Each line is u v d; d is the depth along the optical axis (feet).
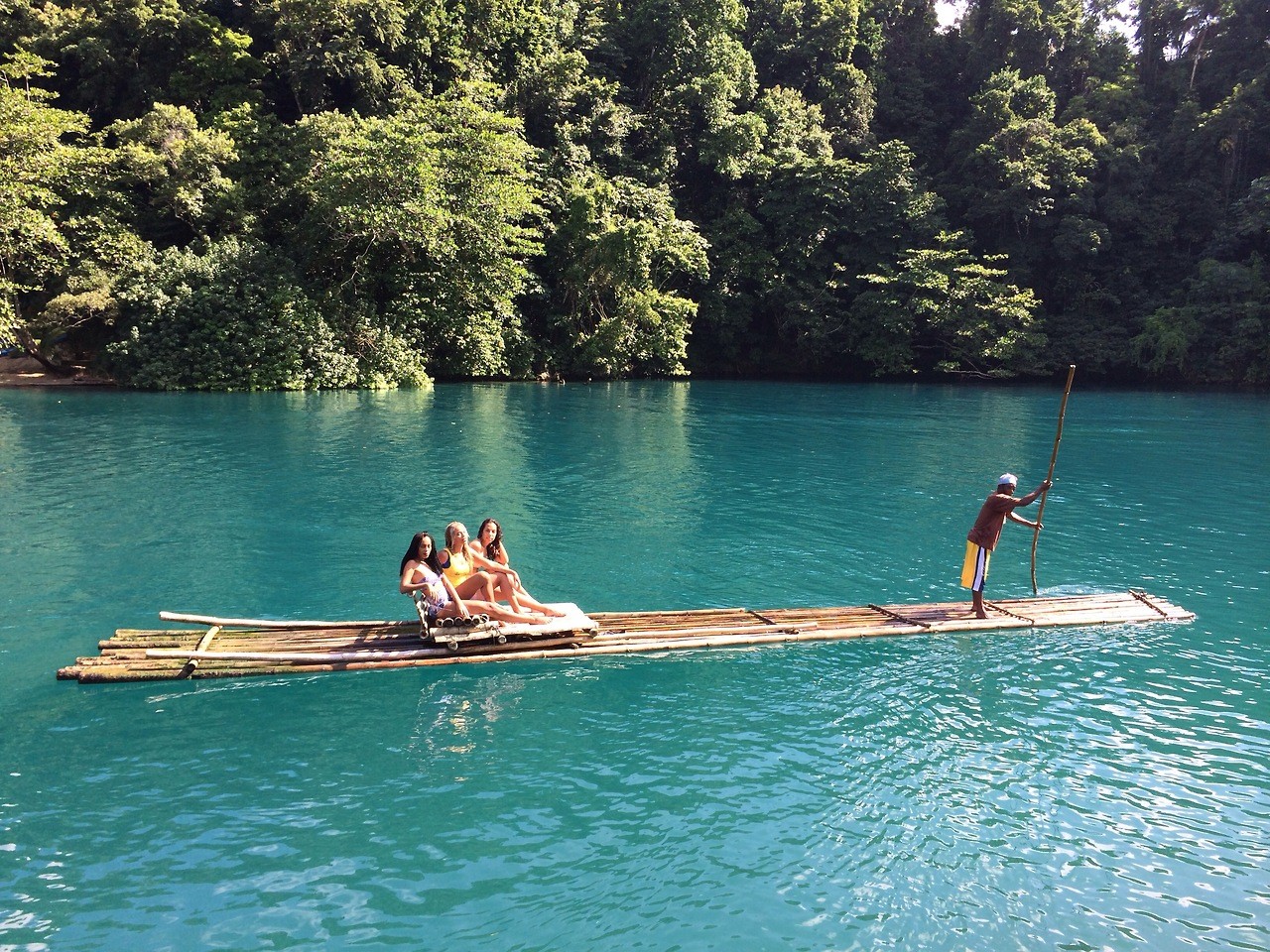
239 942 13.34
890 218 143.84
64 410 74.18
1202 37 162.40
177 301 91.71
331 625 25.90
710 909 14.40
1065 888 15.20
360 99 116.98
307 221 102.89
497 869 15.34
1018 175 141.28
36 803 17.02
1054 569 35.45
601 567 34.22
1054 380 147.43
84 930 13.51
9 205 84.38
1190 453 66.85
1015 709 22.16
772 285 144.36
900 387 130.62
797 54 164.25
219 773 18.31
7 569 31.76
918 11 183.11
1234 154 145.48
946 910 14.52
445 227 103.45
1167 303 141.79
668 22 146.10
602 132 138.10
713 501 46.32
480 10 130.41
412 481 48.67
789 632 26.68
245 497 43.75
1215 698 22.95
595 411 87.10
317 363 97.50
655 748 19.84
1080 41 166.71
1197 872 15.69
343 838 16.15
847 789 18.24
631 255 123.75
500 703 21.95
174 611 27.91
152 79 117.60
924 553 37.40
